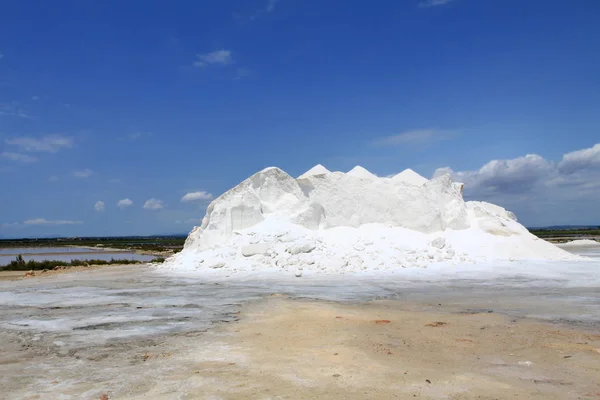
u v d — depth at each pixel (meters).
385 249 24.89
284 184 30.97
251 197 29.67
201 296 15.32
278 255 24.83
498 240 27.70
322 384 6.34
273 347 8.41
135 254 65.00
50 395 6.12
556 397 5.82
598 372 6.80
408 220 28.78
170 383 6.50
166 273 25.03
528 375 6.69
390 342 8.65
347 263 22.83
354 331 9.62
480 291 15.36
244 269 23.69
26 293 17.31
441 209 29.19
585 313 11.38
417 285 17.17
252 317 11.44
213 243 28.78
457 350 8.06
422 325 10.17
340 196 29.77
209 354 8.02
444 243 26.03
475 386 6.23
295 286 17.52
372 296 14.66
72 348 8.70
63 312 12.73
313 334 9.39
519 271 20.86
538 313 11.45
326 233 27.73
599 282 17.11
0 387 6.48
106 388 6.36
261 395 5.95
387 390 6.09
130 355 8.09
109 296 15.84
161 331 10.02
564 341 8.63
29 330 10.41
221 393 6.05
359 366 7.14
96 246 108.19
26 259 56.16
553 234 113.25
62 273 28.28
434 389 6.12
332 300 13.94
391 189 30.19
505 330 9.59
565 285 16.42
